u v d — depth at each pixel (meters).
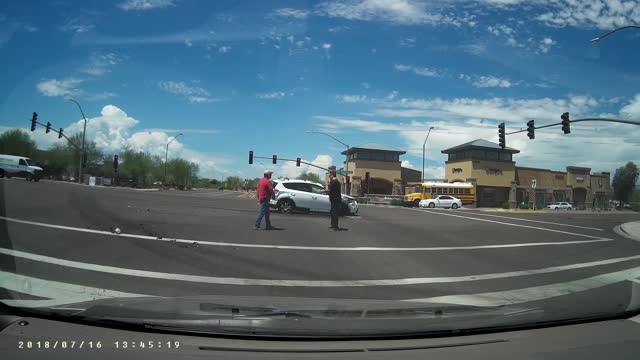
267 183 16.14
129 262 9.30
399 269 10.44
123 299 4.86
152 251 10.67
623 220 35.19
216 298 5.02
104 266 8.76
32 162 37.84
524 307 5.16
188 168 97.12
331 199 17.38
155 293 6.90
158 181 91.62
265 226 16.89
